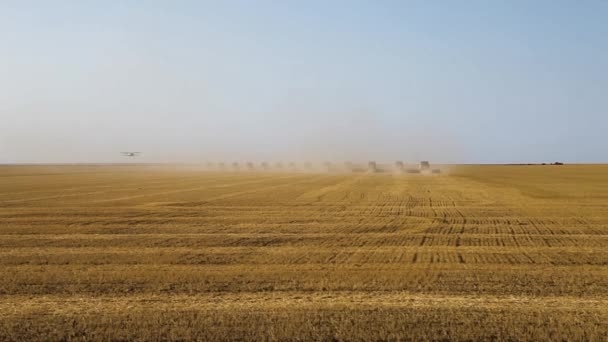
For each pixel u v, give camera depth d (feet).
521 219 99.40
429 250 67.46
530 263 59.16
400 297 44.98
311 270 55.57
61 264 59.57
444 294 46.06
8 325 38.47
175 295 46.29
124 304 43.47
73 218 100.89
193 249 68.74
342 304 42.63
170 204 126.11
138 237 78.54
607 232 83.30
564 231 84.43
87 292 47.50
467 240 75.56
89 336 36.58
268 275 53.31
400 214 106.93
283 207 119.85
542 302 43.34
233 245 71.77
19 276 53.36
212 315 39.86
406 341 35.29
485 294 46.01
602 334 36.01
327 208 117.80
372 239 76.43
